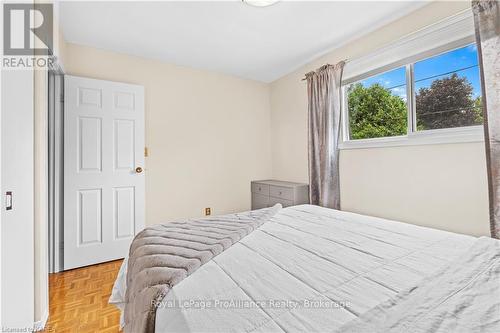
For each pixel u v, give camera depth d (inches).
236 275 35.2
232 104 141.7
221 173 137.7
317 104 114.2
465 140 70.1
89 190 99.4
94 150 100.3
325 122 109.9
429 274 33.8
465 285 29.6
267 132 154.6
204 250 43.1
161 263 38.3
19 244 48.0
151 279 34.5
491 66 62.2
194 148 129.1
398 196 87.3
